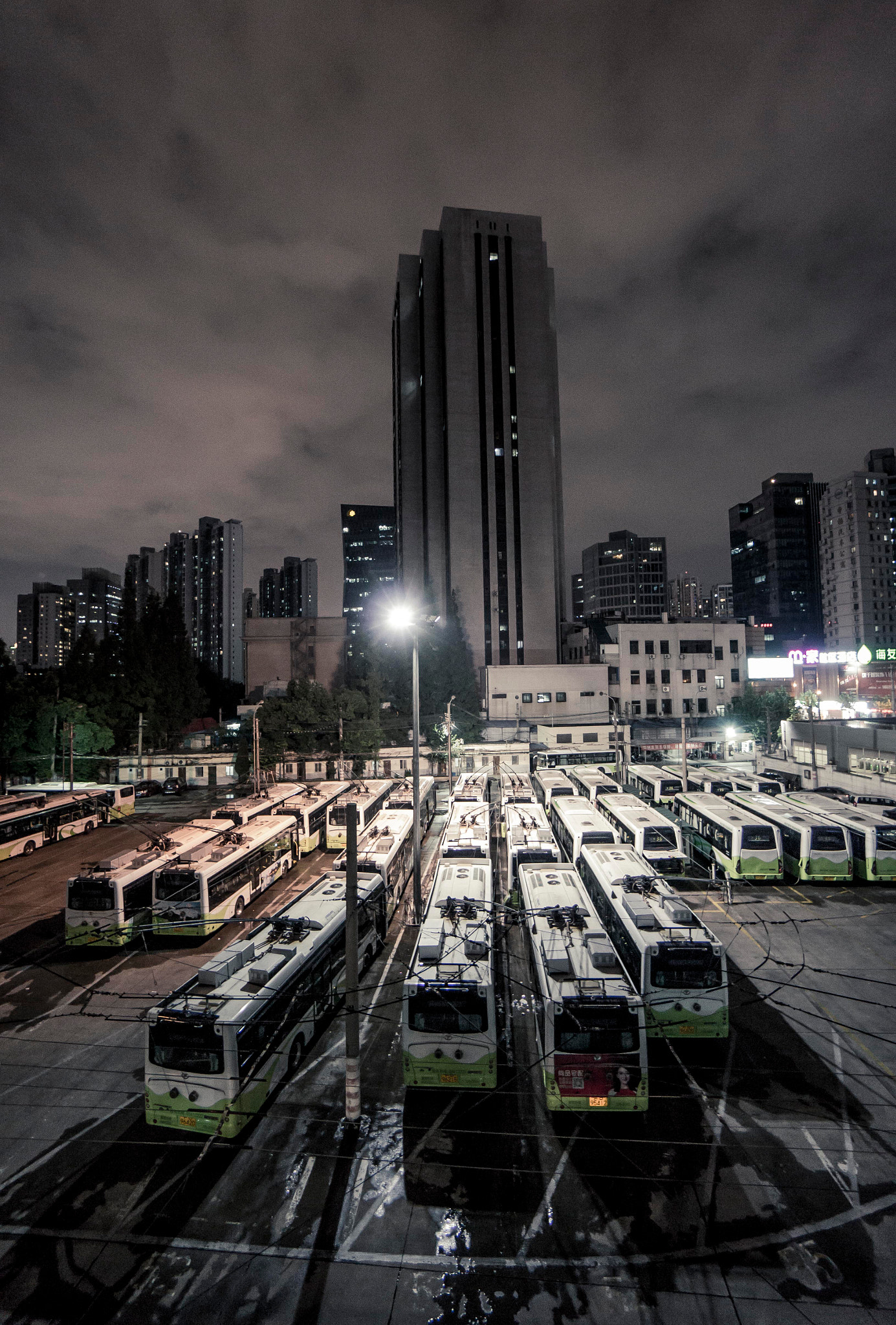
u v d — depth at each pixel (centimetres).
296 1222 1186
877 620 13162
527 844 2636
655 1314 1004
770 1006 1906
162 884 2556
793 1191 1231
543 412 9606
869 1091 1520
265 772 5709
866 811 3369
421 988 1480
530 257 9800
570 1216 1187
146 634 7875
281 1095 1544
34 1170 1319
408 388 10406
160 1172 1312
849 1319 987
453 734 6450
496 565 9362
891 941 2373
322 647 8631
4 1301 1045
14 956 2442
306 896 2108
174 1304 1035
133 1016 1953
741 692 8219
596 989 1446
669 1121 1429
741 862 2955
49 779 5531
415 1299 1038
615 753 6003
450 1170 1306
